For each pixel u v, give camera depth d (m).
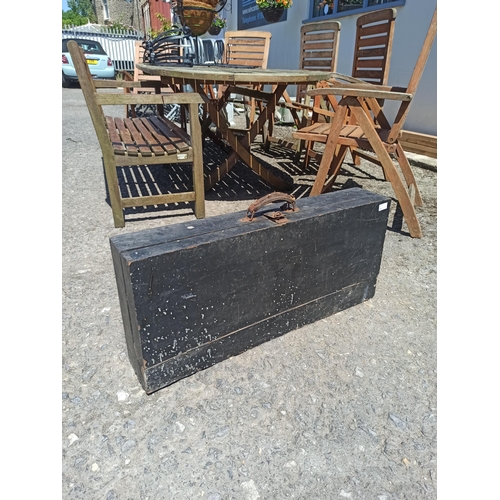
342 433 1.16
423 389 1.31
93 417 1.18
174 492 0.98
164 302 1.16
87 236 2.35
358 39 3.18
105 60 10.62
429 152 3.98
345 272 1.64
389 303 1.79
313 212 1.45
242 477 1.02
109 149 2.26
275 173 3.74
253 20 7.16
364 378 1.36
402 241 2.38
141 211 2.76
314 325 1.63
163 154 2.36
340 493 0.99
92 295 1.77
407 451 1.11
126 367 1.37
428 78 3.92
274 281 1.41
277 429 1.16
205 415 1.20
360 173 3.73
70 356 1.41
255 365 1.41
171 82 3.40
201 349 1.33
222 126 2.90
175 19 7.33
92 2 32.66
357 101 2.24
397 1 4.09
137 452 1.08
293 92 6.55
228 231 1.25
